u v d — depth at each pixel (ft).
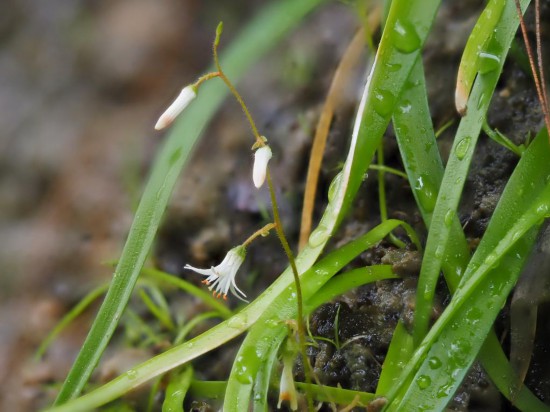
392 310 0.75
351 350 0.75
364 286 0.77
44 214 1.17
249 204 0.95
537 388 0.70
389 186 0.85
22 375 0.96
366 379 0.74
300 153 0.95
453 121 0.85
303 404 0.72
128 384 0.68
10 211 1.19
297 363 0.76
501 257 0.65
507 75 0.82
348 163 0.67
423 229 0.80
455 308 0.64
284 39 1.08
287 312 0.68
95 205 1.14
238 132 1.03
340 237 0.85
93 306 1.00
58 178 1.21
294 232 0.92
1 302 1.04
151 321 0.90
